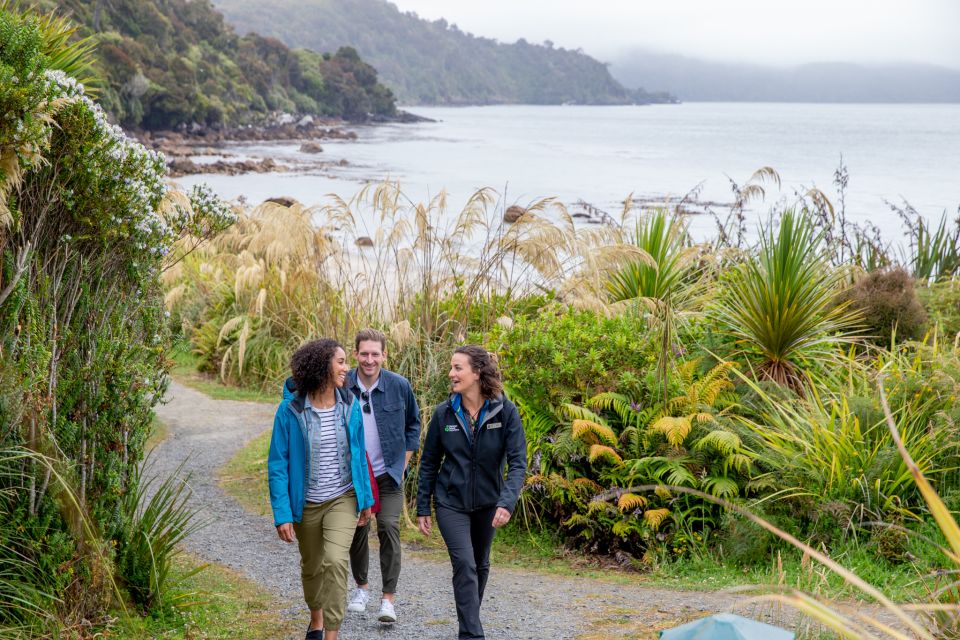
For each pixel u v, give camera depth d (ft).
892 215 127.24
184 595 17.16
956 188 177.68
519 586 20.06
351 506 15.25
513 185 195.11
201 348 45.62
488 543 16.35
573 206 144.56
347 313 29.43
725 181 210.38
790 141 433.89
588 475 23.89
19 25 13.58
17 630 13.26
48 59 14.83
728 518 21.80
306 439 14.96
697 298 33.17
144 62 397.60
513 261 28.35
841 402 24.57
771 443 23.45
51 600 14.02
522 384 24.59
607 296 31.83
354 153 331.98
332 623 14.52
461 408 16.03
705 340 29.84
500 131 569.64
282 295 43.32
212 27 532.73
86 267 15.10
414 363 26.66
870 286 33.42
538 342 24.66
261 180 214.28
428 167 256.93
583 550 22.80
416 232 29.09
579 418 23.39
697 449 23.15
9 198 13.61
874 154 315.17
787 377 28.40
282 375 41.55
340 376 15.20
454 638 16.40
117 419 15.52
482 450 15.88
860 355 31.01
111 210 15.11
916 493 22.20
